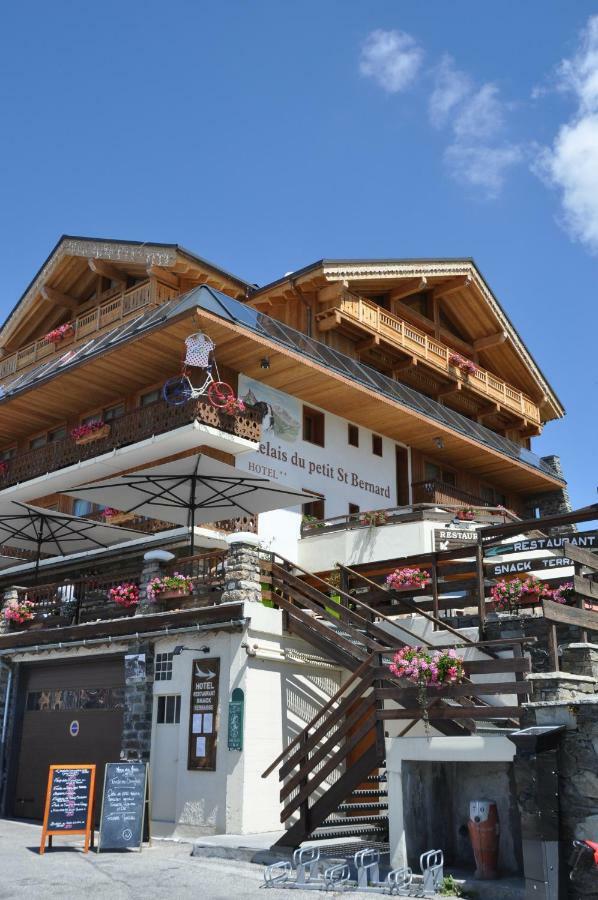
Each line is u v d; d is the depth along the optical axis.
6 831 15.04
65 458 22.69
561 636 12.27
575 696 9.82
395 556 19.62
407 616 15.53
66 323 27.80
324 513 22.59
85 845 12.64
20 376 26.89
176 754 14.56
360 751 15.63
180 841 13.63
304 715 14.99
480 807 9.77
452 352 28.42
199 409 19.41
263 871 10.79
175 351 20.56
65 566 23.36
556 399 34.00
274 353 20.30
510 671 10.11
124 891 9.67
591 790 8.74
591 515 12.06
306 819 11.25
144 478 17.11
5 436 26.84
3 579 25.72
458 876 9.72
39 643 17.61
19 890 9.74
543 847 8.59
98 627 16.41
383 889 9.33
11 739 17.89
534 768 8.77
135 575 16.61
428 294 29.59
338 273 23.91
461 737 9.81
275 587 15.16
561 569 19.12
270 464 21.34
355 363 23.25
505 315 30.53
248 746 13.63
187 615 14.91
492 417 31.89
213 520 18.84
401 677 10.84
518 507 31.97
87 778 12.99
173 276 24.64
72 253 26.78
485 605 13.57
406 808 10.15
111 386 22.72
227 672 14.20
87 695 16.81
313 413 23.38
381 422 24.61
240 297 25.77
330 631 14.00
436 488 26.09
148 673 15.43
